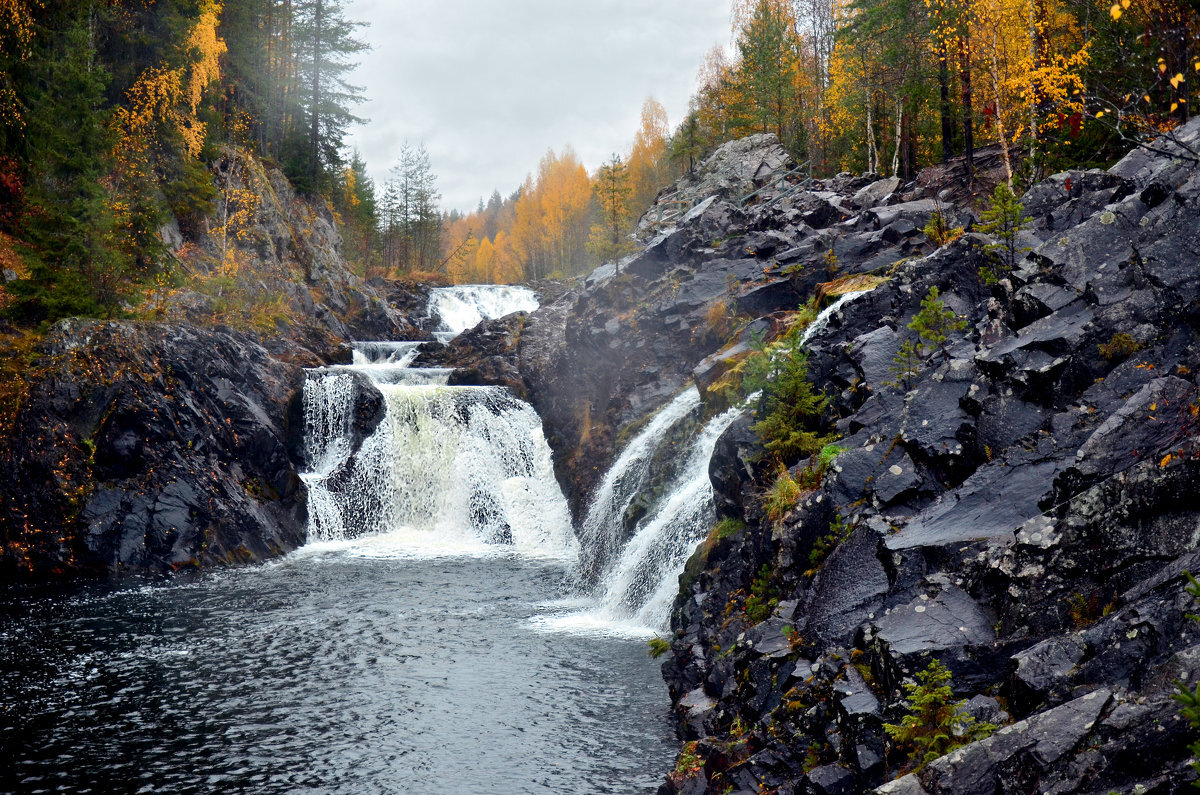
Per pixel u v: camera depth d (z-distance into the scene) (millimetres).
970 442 12656
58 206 38031
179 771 14547
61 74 41219
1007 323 13828
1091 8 25719
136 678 19172
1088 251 13484
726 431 18656
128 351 32688
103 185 40688
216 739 15836
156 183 48188
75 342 32281
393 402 38781
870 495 13102
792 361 17812
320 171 72750
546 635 21844
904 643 9758
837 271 26781
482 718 16469
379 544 35500
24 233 39750
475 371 43938
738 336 26469
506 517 36469
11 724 16609
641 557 23359
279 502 34875
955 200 33031
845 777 9156
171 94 49625
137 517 30391
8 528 29047
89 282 36344
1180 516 8758
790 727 10586
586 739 15312
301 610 24812
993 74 30500
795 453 16781
